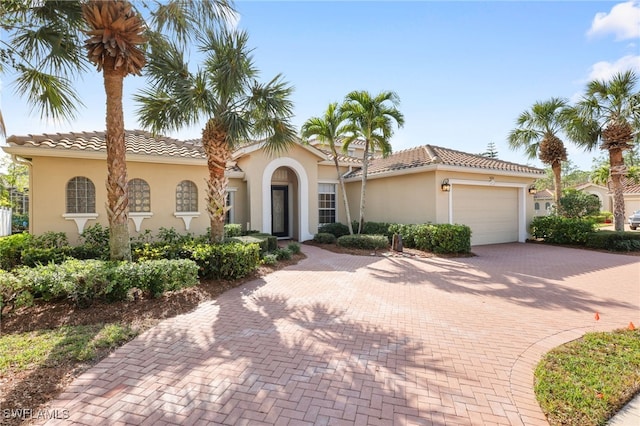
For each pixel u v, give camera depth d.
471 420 3.04
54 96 7.87
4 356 4.02
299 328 5.23
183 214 11.95
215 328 5.18
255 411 3.10
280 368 3.93
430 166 13.80
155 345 4.54
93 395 3.32
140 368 3.88
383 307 6.38
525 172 16.58
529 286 8.09
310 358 4.20
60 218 10.12
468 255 12.60
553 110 17.59
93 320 5.41
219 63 8.45
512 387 3.60
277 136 10.10
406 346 4.61
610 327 5.44
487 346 4.65
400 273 9.53
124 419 2.96
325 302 6.64
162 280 6.38
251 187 15.11
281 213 17.94
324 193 18.94
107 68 6.85
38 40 7.12
